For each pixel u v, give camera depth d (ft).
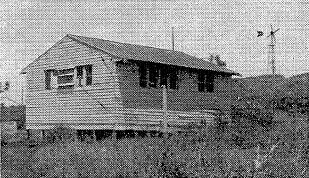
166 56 94.43
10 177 38.50
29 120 92.94
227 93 101.60
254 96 107.55
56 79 88.94
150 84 84.43
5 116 108.99
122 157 44.09
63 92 87.25
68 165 42.63
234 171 34.30
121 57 77.00
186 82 91.71
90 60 82.74
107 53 79.51
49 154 50.42
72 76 86.53
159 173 35.40
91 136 82.48
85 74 83.71
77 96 84.79
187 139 61.36
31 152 51.39
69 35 86.53
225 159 40.24
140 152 46.65
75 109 84.94
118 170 38.75
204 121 77.15
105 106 80.02
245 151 50.49
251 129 66.49
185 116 90.27
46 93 90.33
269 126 70.44
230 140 63.26
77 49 85.20
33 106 92.58
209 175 34.17
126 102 79.15
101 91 80.74
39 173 40.06
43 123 90.43
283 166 38.45
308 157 44.73
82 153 49.73
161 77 86.74
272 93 116.37
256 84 145.38
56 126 81.82
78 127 84.07
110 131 82.33
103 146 57.57
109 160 43.75
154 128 83.25
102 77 80.64
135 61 80.48
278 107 102.89
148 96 83.30
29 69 93.71
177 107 88.84
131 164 40.04
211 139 60.70
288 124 74.38
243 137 62.59
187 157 39.83
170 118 86.99
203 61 105.70
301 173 37.04
